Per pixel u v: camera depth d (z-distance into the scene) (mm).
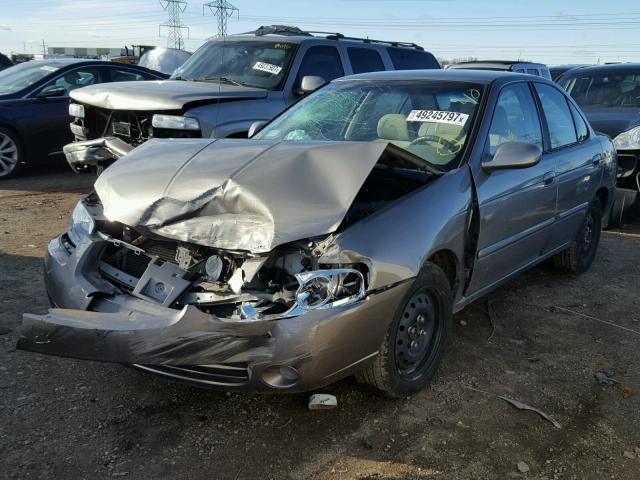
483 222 3609
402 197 3178
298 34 8031
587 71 9438
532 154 3570
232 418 3043
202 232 2832
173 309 2756
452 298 3490
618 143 7715
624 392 3508
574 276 5574
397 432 2996
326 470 2699
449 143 3764
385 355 2992
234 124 6383
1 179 8516
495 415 3197
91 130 7242
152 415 3029
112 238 3191
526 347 4055
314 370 2666
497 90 4113
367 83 4523
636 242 6941
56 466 2619
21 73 9094
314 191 2877
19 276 4727
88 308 2943
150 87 6641
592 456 2898
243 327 2545
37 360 3488
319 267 2729
